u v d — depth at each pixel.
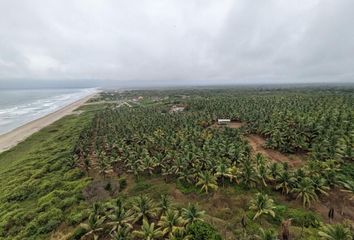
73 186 48.62
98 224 32.44
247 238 29.08
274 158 56.09
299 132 62.00
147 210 34.16
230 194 40.75
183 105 153.62
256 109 99.44
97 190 45.97
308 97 135.88
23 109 193.12
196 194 41.78
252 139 70.81
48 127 113.50
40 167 61.12
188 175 45.12
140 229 32.41
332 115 72.00
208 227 28.69
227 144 53.62
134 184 47.72
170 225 30.44
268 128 68.31
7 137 98.12
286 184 39.28
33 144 86.56
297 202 37.97
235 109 104.06
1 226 37.44
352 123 64.50
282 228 30.75
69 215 38.16
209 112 103.19
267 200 34.50
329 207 36.72
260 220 33.28
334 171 43.00
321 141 54.53
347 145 51.41
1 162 70.06
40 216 38.38
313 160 48.56
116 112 127.50
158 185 46.12
